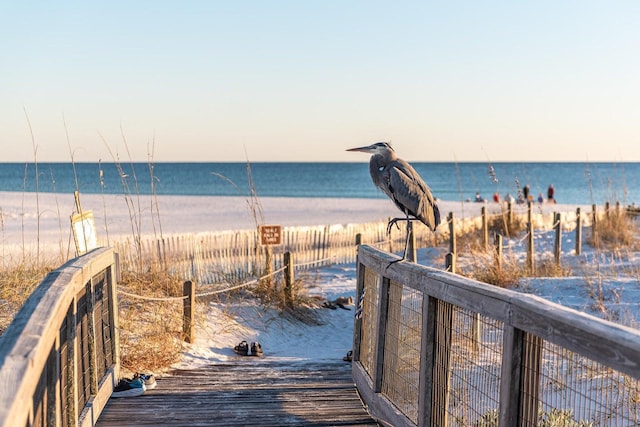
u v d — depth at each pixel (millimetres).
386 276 6414
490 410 4766
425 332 5301
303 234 18359
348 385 7582
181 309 10734
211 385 7496
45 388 3893
